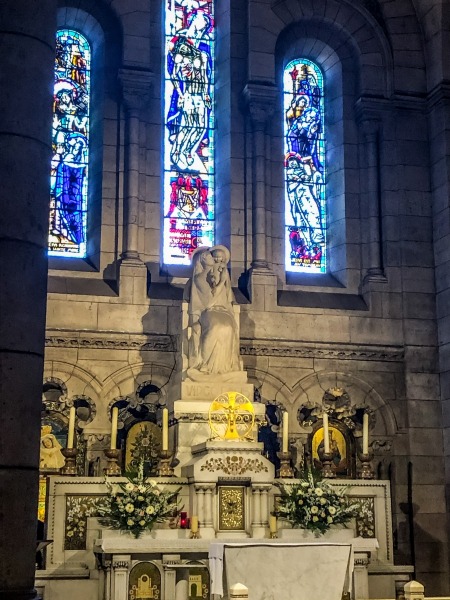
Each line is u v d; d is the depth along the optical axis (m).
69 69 20.27
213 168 20.56
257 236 19.55
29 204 8.33
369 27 21.06
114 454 15.50
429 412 19.48
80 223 19.61
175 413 16.38
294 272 20.33
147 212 19.48
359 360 19.47
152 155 19.77
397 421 19.34
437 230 20.19
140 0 19.98
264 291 19.25
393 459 19.16
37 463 8.11
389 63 20.89
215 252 17.56
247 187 19.95
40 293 8.32
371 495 16.06
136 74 19.56
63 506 14.80
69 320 18.25
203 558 14.22
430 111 20.77
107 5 20.03
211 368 16.83
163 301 18.78
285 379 19.02
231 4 20.78
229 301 17.38
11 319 8.09
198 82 20.91
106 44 19.98
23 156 8.36
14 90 8.42
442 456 19.33
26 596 7.75
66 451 15.34
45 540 14.61
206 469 14.88
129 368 18.39
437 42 20.67
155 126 19.92
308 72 21.48
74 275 18.81
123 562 13.89
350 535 15.12
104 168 19.39
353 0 20.97
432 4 20.70
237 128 20.20
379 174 20.56
